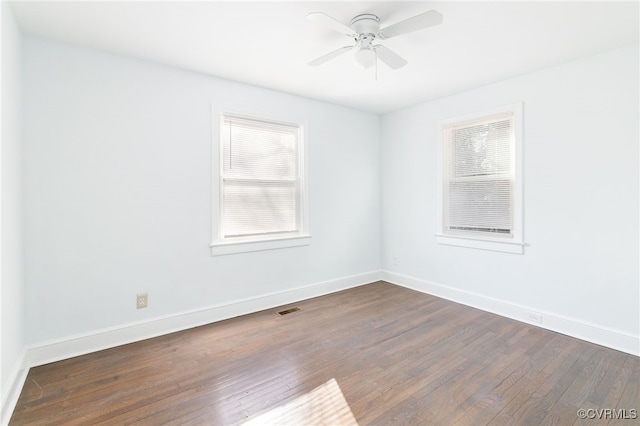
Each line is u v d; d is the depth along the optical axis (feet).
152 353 7.93
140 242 8.69
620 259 8.06
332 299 12.15
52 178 7.48
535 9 6.34
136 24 6.84
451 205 12.01
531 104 9.59
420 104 12.88
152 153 8.82
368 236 14.32
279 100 11.27
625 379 6.73
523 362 7.46
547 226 9.36
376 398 6.16
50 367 7.22
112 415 5.65
